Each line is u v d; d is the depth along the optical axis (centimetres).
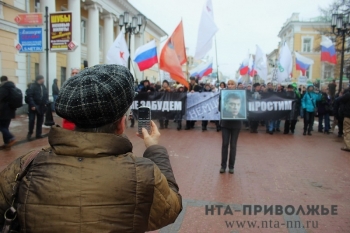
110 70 131
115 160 124
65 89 125
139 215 123
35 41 1159
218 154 834
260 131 1312
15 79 1609
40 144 883
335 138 1154
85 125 127
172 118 1293
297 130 1370
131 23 1781
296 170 680
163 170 148
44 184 117
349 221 420
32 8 1825
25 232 116
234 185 569
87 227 114
